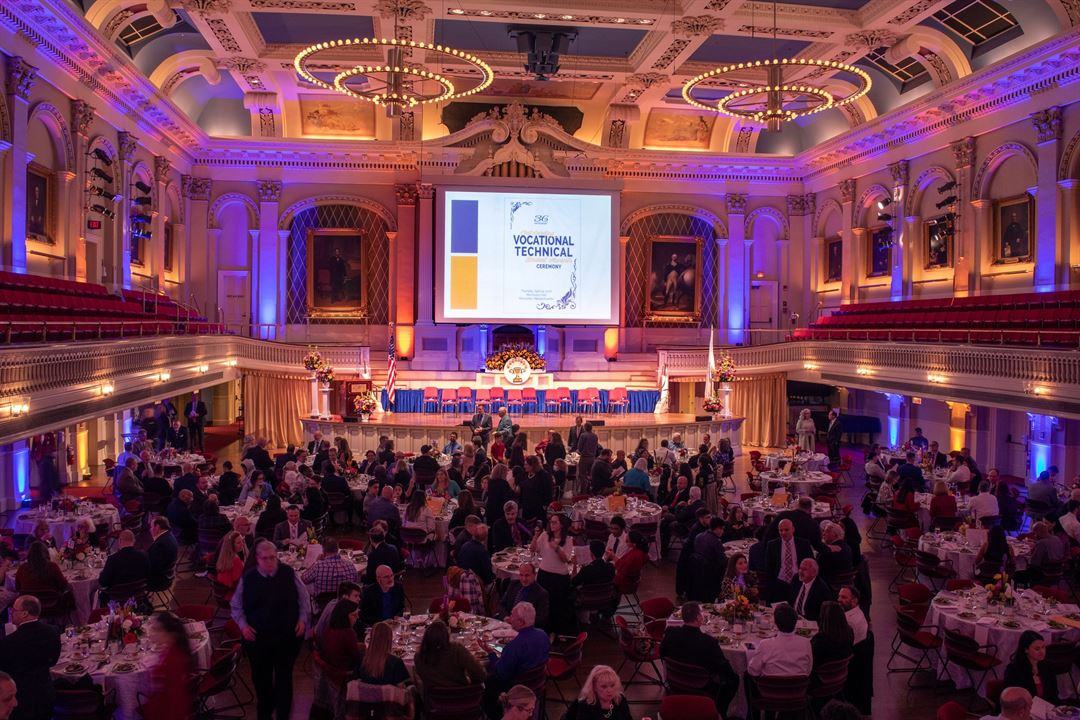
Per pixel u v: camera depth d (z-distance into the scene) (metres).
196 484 13.42
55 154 18.47
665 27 19.78
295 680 8.85
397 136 27.30
